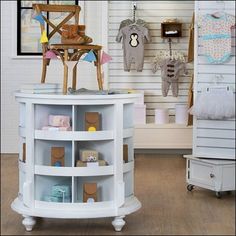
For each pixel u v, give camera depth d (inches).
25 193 126.7
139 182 182.4
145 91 238.8
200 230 129.0
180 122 230.2
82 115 132.2
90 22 234.1
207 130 165.6
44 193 131.0
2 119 236.7
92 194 127.1
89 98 123.0
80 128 132.4
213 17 164.1
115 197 127.0
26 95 125.9
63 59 136.4
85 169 124.3
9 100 236.2
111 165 127.3
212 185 159.9
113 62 237.3
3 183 177.8
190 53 205.0
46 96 123.3
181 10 237.8
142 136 229.3
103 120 130.0
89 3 233.3
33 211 125.8
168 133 229.6
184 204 153.3
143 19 238.1
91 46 135.0
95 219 138.6
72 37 134.2
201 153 166.4
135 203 131.2
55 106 131.5
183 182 182.7
